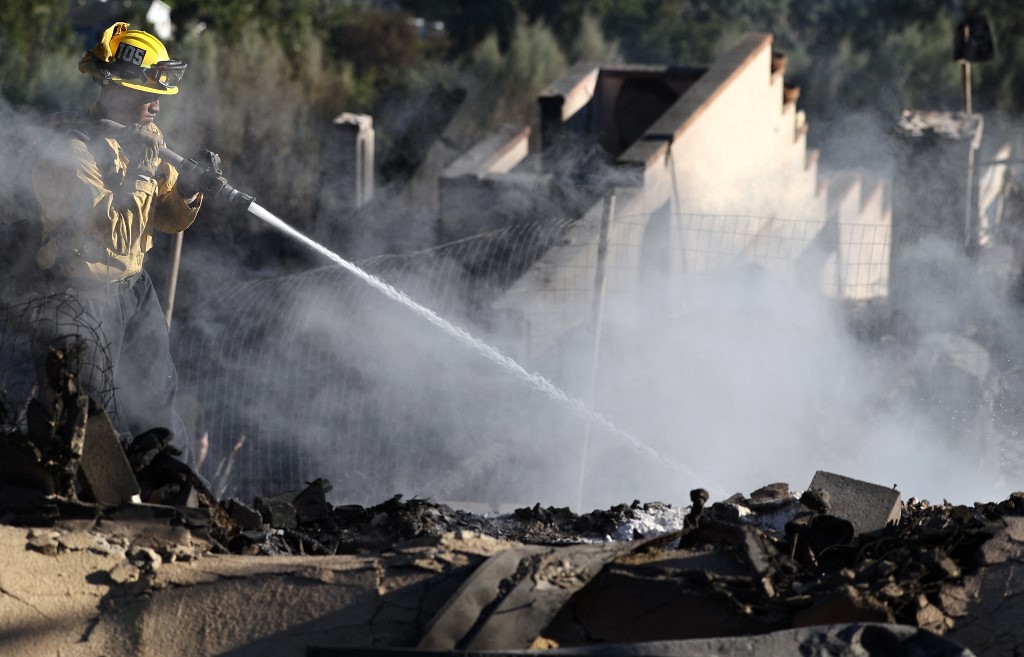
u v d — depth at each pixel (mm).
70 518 12953
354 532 16953
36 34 88750
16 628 11805
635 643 10734
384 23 128250
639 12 154500
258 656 11945
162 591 12375
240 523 15148
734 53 58344
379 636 11961
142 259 18172
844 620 11602
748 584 12219
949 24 130125
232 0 104375
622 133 67438
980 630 12000
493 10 148625
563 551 12586
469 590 11812
